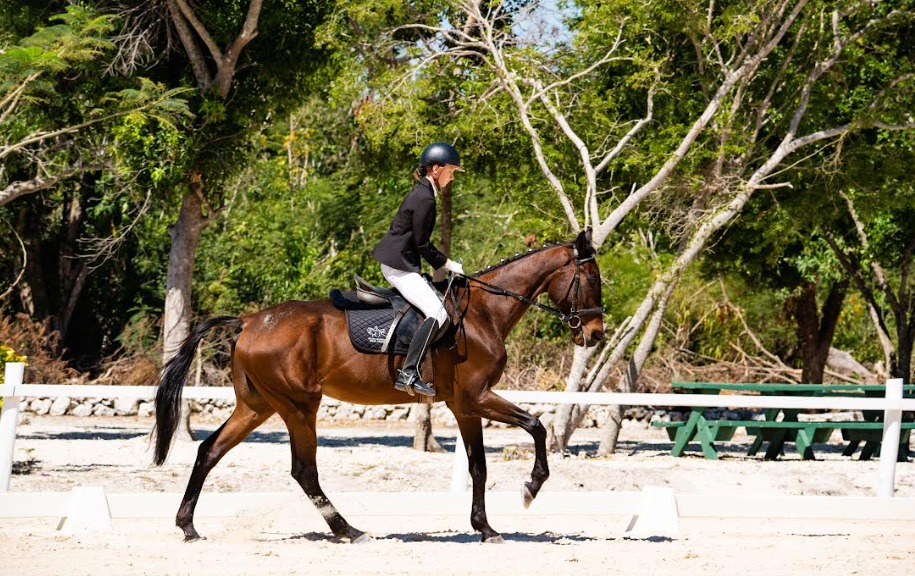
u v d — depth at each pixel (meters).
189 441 17.41
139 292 27.67
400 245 8.35
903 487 12.97
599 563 7.54
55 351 24.58
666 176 16.62
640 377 23.92
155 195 17.73
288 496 8.99
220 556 7.65
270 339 8.31
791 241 22.09
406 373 8.18
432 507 9.09
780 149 17.09
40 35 14.91
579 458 15.49
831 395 19.23
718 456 16.73
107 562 7.32
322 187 29.02
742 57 16.84
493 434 20.86
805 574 7.24
